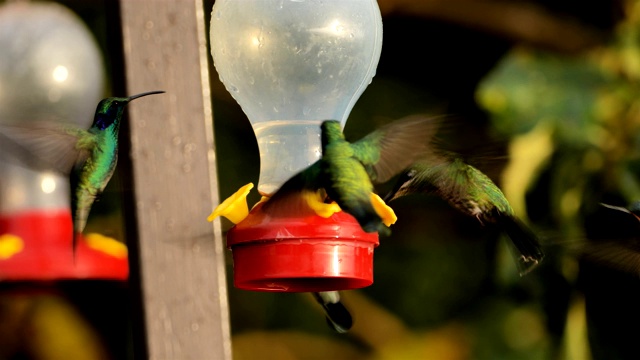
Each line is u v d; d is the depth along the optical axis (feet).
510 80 41.63
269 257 22.25
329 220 22.30
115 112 26.89
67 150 26.63
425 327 45.85
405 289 46.55
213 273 23.41
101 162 26.68
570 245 27.14
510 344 43.29
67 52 33.04
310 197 22.43
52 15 33.71
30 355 42.98
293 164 24.77
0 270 28.40
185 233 23.39
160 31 23.79
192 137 23.68
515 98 41.29
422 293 46.34
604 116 41.57
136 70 23.61
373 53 25.93
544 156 40.63
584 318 40.19
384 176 22.50
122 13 23.61
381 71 49.96
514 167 39.86
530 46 47.73
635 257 27.04
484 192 26.17
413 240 47.11
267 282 23.53
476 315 45.27
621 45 43.04
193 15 23.98
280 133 24.99
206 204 23.61
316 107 25.18
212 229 23.50
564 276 40.04
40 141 26.55
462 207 26.18
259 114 25.30
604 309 40.47
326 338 46.26
